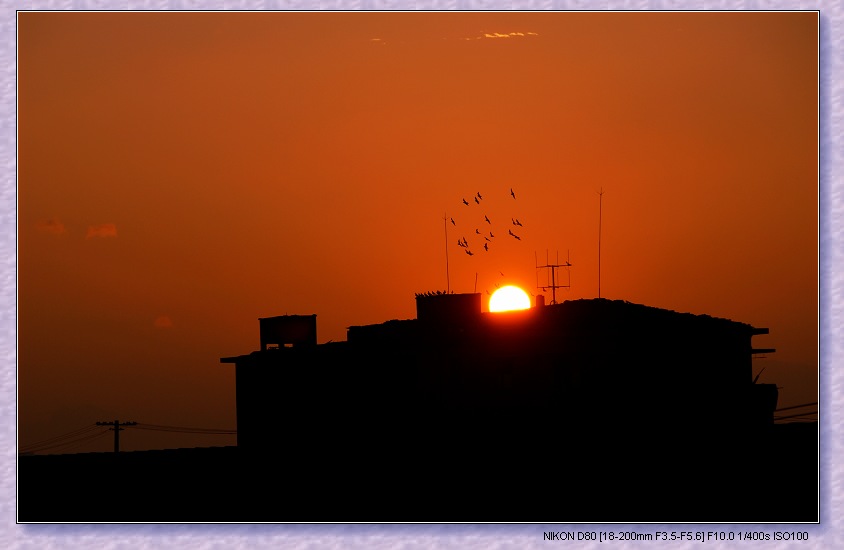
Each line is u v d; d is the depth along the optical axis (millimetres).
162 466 161125
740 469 137625
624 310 156250
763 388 153875
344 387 161750
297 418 166250
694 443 146375
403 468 150000
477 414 150875
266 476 153125
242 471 156875
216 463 162500
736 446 144500
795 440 147250
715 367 153250
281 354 169750
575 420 148250
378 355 158750
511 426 148875
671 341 152500
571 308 156625
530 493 135125
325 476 151250
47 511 133625
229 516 128750
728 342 154500
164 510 133500
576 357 150750
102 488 147750
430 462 149250
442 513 126188
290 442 166000
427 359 154875
